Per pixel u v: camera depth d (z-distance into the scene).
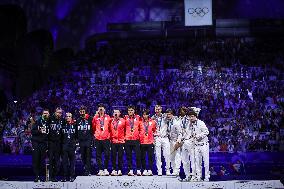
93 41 44.94
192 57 41.47
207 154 15.16
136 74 39.06
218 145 27.31
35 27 41.84
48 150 15.31
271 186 14.70
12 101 35.38
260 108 32.66
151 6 46.50
